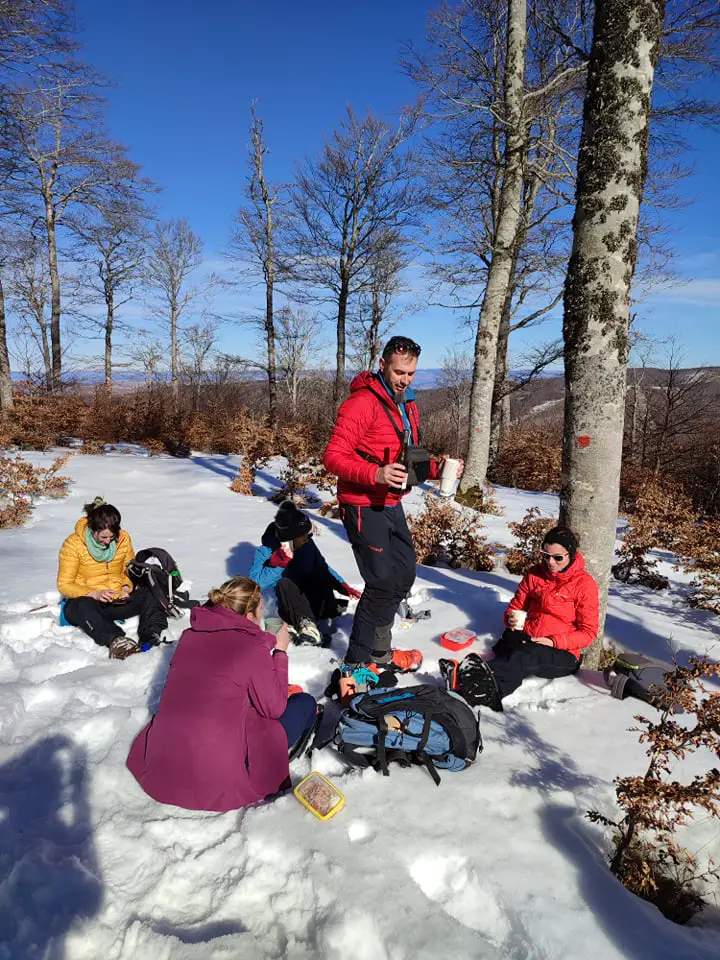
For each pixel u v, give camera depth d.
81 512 7.89
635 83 3.26
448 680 3.33
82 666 3.66
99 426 17.16
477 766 2.73
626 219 3.38
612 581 6.40
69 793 2.43
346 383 23.75
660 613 5.36
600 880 2.13
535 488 14.69
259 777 2.48
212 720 2.38
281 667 2.76
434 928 1.89
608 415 3.57
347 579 5.42
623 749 2.94
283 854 2.15
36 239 24.27
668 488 10.85
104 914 1.93
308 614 4.11
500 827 2.33
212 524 7.46
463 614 4.67
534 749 2.91
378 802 2.44
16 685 3.26
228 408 26.28
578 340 3.56
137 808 2.39
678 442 15.89
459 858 2.18
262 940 1.88
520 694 3.52
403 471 2.85
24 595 4.69
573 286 3.55
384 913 1.92
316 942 1.86
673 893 2.32
